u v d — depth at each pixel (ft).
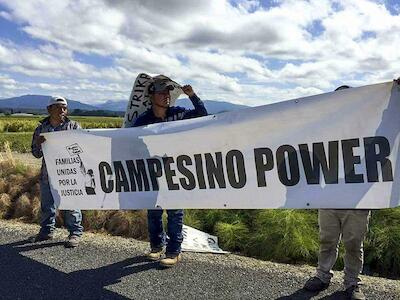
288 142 12.53
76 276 15.46
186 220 22.67
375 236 18.70
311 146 12.23
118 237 21.31
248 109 13.04
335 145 11.93
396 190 11.31
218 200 13.82
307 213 21.47
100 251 18.33
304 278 15.24
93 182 16.46
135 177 15.43
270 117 12.71
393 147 11.27
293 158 12.50
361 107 11.55
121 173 15.70
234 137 13.34
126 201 15.67
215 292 14.07
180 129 14.24
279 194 12.76
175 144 14.39
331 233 13.65
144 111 16.69
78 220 19.26
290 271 16.06
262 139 12.91
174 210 16.26
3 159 32.81
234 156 13.42
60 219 23.27
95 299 13.61
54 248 18.76
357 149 11.67
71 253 18.06
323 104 11.98
